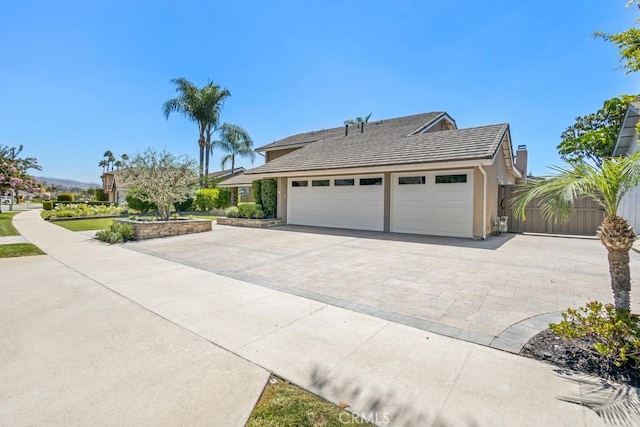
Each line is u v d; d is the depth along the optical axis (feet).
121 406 7.41
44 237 37.14
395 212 39.96
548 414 7.02
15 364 9.32
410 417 6.96
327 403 7.50
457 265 22.33
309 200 48.49
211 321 12.50
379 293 16.15
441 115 60.03
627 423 6.73
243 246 30.63
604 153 57.67
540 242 32.45
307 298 15.38
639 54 11.95
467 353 9.85
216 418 6.99
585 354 9.43
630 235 9.50
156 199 41.75
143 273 20.26
